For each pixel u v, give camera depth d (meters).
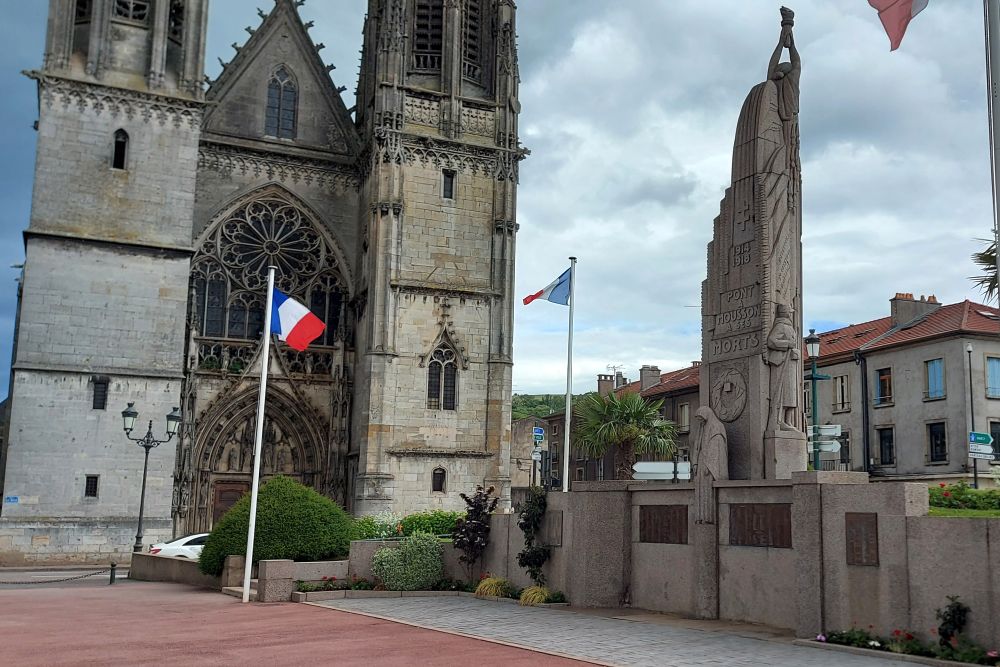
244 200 56.19
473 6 60.09
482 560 27.88
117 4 51.25
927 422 56.06
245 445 53.88
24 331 46.72
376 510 50.66
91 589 31.33
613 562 23.28
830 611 17.02
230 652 16.41
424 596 27.22
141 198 49.50
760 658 15.29
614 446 67.69
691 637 17.75
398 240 53.84
